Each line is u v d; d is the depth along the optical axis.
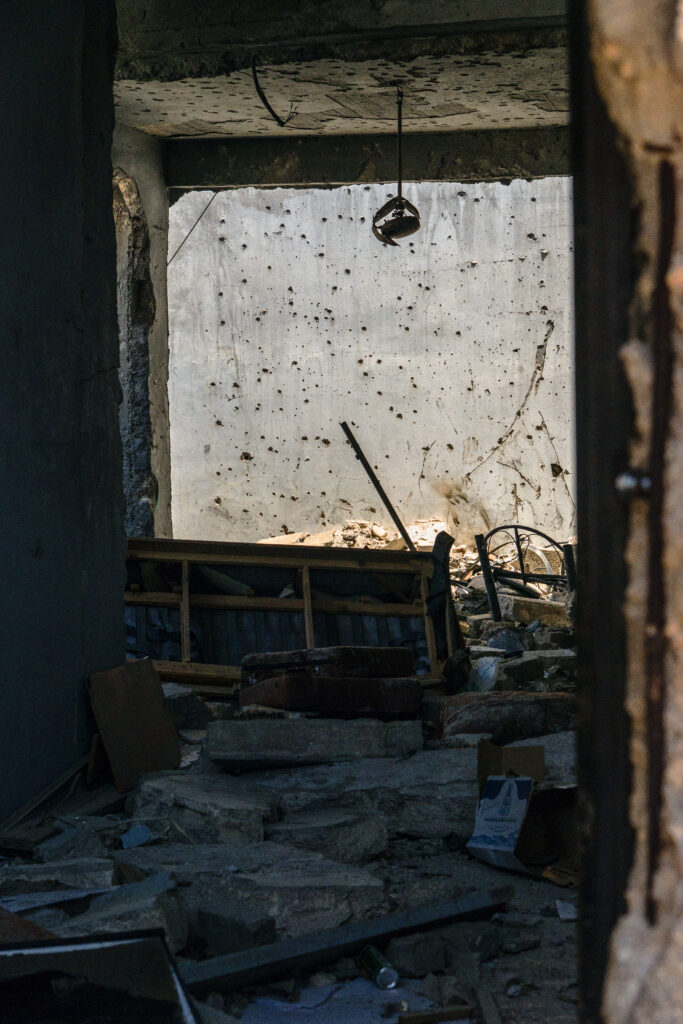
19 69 3.67
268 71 6.68
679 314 0.55
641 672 0.58
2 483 3.62
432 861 3.28
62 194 3.97
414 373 12.37
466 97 7.32
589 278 0.59
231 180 8.73
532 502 12.19
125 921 2.43
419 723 3.95
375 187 12.32
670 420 0.56
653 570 0.57
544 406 12.16
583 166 0.60
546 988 2.37
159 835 3.34
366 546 11.96
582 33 0.59
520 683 5.90
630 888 0.59
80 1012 1.72
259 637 5.43
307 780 3.68
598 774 0.61
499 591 9.06
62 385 3.98
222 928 2.55
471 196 12.20
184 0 6.43
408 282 12.35
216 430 12.66
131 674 4.17
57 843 3.33
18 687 3.68
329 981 2.46
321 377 12.49
